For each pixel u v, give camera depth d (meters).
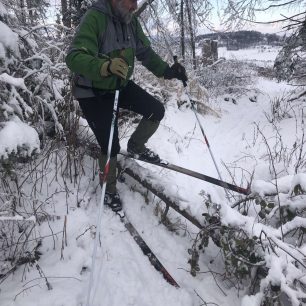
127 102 3.48
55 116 3.77
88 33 2.93
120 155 3.80
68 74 4.22
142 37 3.50
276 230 2.41
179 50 8.37
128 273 2.68
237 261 2.41
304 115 6.12
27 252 2.74
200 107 6.50
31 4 4.60
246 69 11.84
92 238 2.95
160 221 3.27
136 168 3.59
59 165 3.84
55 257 2.76
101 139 3.24
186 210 3.04
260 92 8.58
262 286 2.08
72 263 2.67
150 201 3.53
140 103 3.45
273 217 2.88
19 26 3.90
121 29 3.13
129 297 2.49
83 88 3.17
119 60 2.73
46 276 2.57
